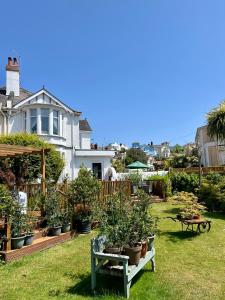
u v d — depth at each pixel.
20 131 21.16
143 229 5.23
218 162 29.34
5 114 20.69
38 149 9.93
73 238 8.66
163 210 13.65
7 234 6.56
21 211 7.27
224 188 13.32
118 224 5.24
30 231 7.24
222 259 6.27
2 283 5.15
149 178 19.02
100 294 4.56
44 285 5.01
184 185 17.75
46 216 8.32
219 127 15.48
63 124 23.11
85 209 9.38
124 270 4.43
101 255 4.65
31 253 6.99
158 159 57.44
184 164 33.56
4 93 24.97
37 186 10.36
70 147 23.48
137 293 4.53
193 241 7.86
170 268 5.71
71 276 5.41
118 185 13.37
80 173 10.12
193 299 4.33
